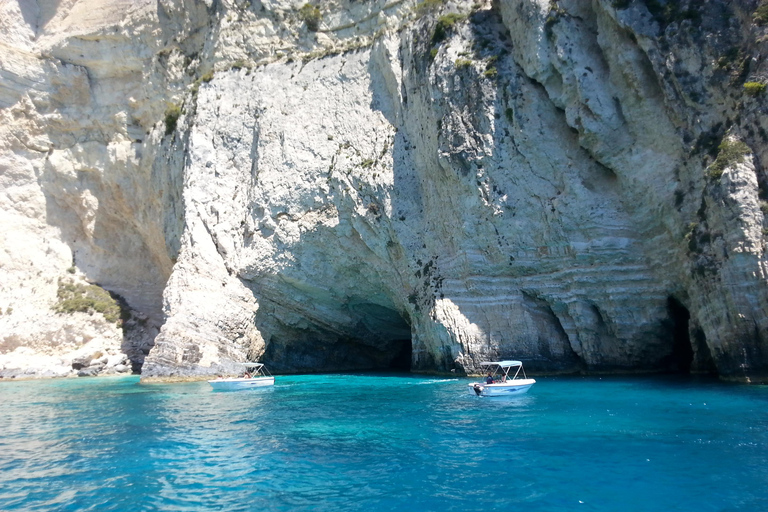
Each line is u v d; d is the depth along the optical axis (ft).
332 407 69.56
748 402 61.00
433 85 104.27
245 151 126.21
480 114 98.99
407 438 50.98
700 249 77.30
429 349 105.19
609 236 89.92
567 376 91.45
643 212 87.61
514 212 96.53
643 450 44.39
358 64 121.39
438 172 104.88
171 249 132.36
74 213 154.92
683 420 53.93
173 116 134.10
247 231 119.85
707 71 78.79
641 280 87.97
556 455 43.80
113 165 147.33
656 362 90.68
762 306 69.21
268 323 122.31
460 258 100.68
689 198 80.43
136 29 143.54
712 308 75.72
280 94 126.11
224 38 132.36
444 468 41.65
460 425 55.72
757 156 72.43
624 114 88.53
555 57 92.63
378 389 86.74
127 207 149.89
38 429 59.36
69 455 47.93
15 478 41.70
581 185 92.48
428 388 85.20
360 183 112.98
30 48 152.87
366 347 138.10
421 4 114.21
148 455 47.37
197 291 112.68
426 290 104.78
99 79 150.20
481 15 106.11
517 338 95.61
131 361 135.64
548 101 96.43
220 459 45.60
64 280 147.95
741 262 70.90
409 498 36.06
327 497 36.63
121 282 152.25
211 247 118.93
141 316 144.25
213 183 124.26
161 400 79.77
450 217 103.19
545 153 95.50
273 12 131.34
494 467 41.42
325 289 119.55
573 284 92.22
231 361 109.50
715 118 78.59
